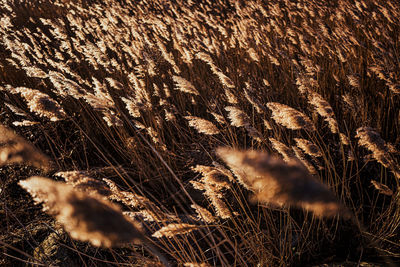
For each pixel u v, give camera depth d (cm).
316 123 378
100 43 538
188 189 337
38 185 92
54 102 207
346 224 247
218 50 559
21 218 318
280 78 505
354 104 336
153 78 565
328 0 894
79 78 458
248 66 568
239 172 179
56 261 251
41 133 466
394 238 232
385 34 489
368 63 463
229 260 246
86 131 441
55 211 91
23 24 975
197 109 483
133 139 369
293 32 563
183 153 409
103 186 163
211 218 196
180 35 595
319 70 420
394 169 211
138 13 1003
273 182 96
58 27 638
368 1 725
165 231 171
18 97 537
